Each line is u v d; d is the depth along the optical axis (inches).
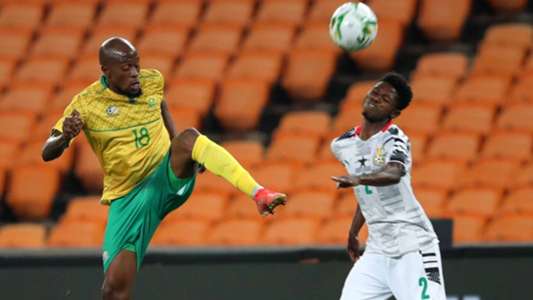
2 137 2349.9
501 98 2176.4
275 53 2405.3
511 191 1966.0
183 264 1416.1
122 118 1091.3
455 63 2265.0
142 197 1096.2
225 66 2413.9
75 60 2524.6
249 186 1055.6
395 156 1057.5
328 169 2094.0
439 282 1108.5
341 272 1380.4
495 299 1348.4
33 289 1449.3
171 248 1430.9
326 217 1991.9
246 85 2353.6
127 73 1074.7
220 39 2463.1
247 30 2490.2
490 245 1350.9
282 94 2401.6
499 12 2444.6
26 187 2256.4
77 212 2124.8
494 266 1348.4
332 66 2367.1
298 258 1392.7
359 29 1110.4
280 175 2112.5
